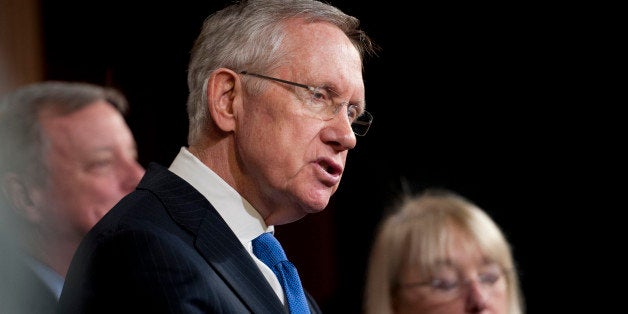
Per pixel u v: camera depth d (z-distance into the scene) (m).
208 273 1.90
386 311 3.16
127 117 5.36
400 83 6.63
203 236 1.97
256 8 2.18
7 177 2.95
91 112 3.14
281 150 2.06
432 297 3.09
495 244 3.16
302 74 2.09
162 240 1.87
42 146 3.00
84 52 5.14
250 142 2.09
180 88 5.46
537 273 6.72
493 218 6.72
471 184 6.71
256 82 2.10
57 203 2.96
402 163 6.71
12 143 2.97
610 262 6.58
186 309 1.80
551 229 6.68
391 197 6.62
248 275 1.98
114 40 5.27
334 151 2.09
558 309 6.67
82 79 5.14
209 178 2.12
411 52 6.57
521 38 6.58
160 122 5.45
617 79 6.46
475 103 6.67
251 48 2.13
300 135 2.06
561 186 6.65
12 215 2.91
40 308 2.22
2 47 4.50
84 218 3.00
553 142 6.64
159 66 5.44
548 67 6.58
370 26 6.46
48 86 3.17
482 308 3.07
